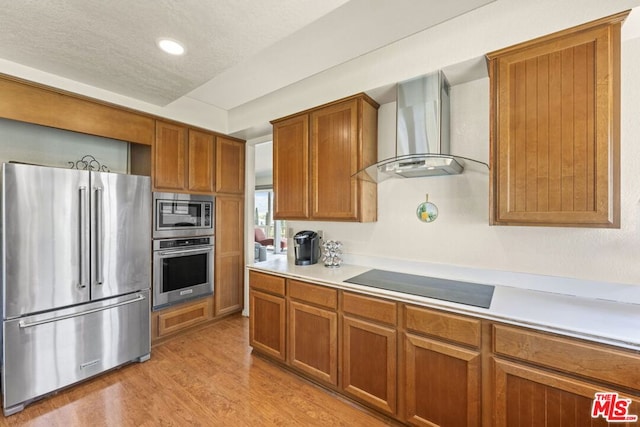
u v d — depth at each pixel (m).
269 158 5.75
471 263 2.05
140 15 1.53
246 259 3.73
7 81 2.02
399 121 2.06
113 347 2.35
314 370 2.17
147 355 2.58
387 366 1.79
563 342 1.26
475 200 2.04
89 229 2.21
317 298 2.15
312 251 2.72
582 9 1.47
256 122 3.18
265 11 1.50
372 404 1.86
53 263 2.03
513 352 1.37
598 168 1.36
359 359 1.92
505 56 1.61
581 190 1.40
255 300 2.61
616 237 1.59
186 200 3.05
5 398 1.84
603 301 1.59
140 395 2.08
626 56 1.55
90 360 2.21
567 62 1.44
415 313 1.67
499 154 1.62
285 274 2.36
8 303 1.86
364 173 2.19
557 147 1.46
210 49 1.87
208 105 3.26
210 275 3.31
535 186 1.52
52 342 2.03
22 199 1.91
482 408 1.47
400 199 2.38
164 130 2.89
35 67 2.11
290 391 2.14
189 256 3.10
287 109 2.88
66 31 1.68
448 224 2.15
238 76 2.54
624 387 1.14
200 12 1.51
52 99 2.22
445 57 1.88
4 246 1.84
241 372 2.39
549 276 1.77
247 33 1.69
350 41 2.01
